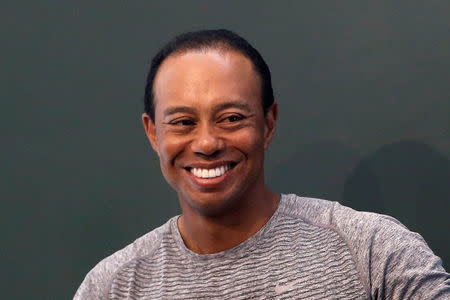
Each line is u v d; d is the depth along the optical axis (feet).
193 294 5.44
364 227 5.38
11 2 8.85
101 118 8.66
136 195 8.58
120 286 5.79
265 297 5.26
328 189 7.86
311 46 7.90
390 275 5.09
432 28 7.48
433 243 7.47
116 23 8.57
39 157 8.82
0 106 8.90
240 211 5.56
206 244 5.65
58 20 8.73
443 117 7.44
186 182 5.43
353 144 7.77
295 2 7.94
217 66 5.29
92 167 8.70
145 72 8.46
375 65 7.68
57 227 8.79
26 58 8.82
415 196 7.54
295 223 5.65
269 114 5.75
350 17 7.77
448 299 4.79
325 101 7.87
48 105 8.79
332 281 5.20
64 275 8.78
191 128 5.30
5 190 8.91
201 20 8.25
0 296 8.91
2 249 8.91
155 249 5.94
